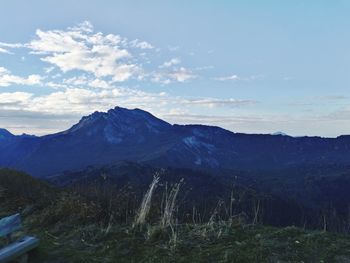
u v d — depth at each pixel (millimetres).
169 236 7902
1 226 6270
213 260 6840
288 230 7785
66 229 8875
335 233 7703
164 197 9281
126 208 9562
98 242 8000
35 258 7211
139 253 7430
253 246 7188
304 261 6562
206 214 8812
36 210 10672
